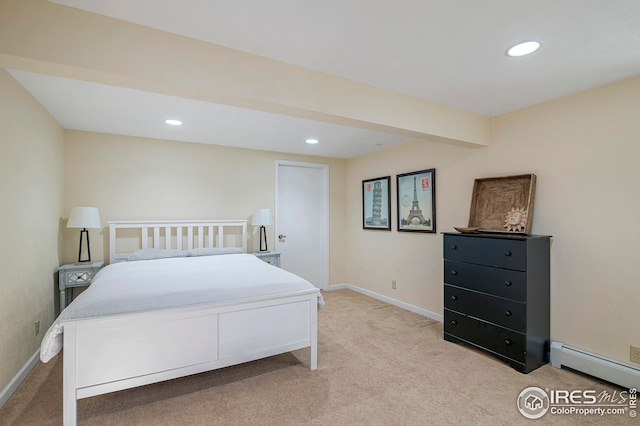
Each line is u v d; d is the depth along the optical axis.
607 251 2.27
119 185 3.68
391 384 2.23
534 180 2.68
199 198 4.13
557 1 1.38
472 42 1.74
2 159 1.99
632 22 1.53
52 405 1.98
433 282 3.69
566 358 2.41
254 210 4.50
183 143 4.04
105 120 3.11
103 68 1.51
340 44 1.77
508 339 2.49
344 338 3.08
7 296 2.05
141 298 1.98
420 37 1.70
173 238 3.91
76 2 1.41
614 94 2.23
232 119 3.08
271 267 3.05
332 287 5.20
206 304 2.10
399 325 3.46
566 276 2.49
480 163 3.16
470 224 3.10
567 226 2.48
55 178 3.08
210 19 1.54
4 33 1.35
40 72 1.51
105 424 1.80
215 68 1.77
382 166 4.51
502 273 2.53
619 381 2.13
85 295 2.02
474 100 2.61
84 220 3.15
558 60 1.93
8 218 2.06
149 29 1.61
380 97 2.37
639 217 2.12
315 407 1.96
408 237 4.05
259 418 1.86
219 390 2.16
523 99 2.58
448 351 2.78
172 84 1.66
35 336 2.52
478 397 2.07
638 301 2.12
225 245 4.27
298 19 1.54
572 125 2.46
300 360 2.62
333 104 2.16
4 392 1.99
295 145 4.26
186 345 2.05
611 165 2.25
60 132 3.25
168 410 1.93
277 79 1.96
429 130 2.63
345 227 5.29
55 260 3.09
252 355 2.25
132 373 1.91
